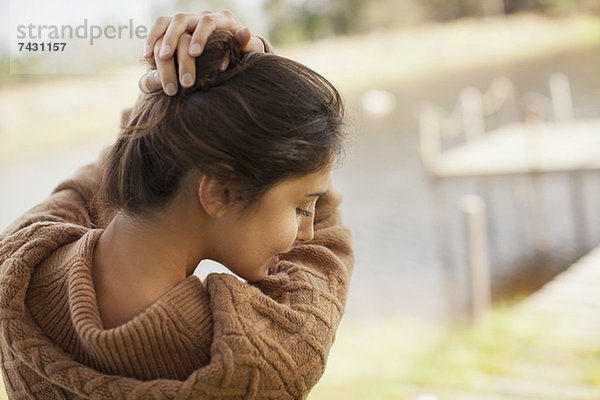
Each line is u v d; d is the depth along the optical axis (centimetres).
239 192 72
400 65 2170
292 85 73
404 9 2761
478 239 417
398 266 561
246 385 71
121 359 71
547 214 654
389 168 924
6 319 76
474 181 794
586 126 661
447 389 329
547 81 1427
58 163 982
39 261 80
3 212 730
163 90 74
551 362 343
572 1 2850
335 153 78
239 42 75
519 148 593
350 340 418
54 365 73
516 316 413
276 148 71
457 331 414
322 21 2667
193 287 75
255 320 74
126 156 76
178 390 69
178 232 75
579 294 425
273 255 78
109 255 77
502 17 2867
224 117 70
